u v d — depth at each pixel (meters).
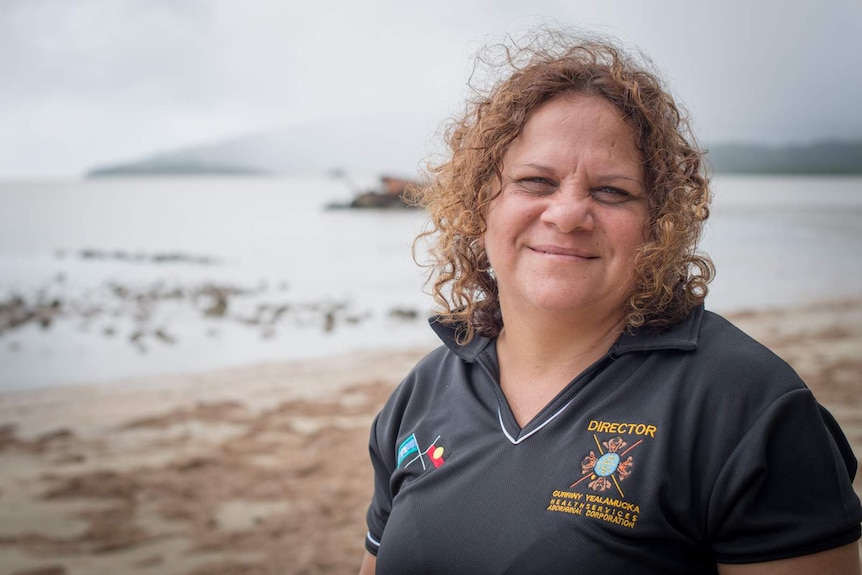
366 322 13.06
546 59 1.79
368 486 5.94
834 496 1.44
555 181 1.67
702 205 1.74
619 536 1.48
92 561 4.76
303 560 4.69
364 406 8.17
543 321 1.72
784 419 1.45
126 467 6.53
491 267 1.97
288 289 16.98
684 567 1.51
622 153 1.65
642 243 1.66
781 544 1.43
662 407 1.53
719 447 1.48
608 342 1.71
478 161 1.77
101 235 30.41
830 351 9.27
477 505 1.59
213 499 5.77
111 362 10.65
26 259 23.33
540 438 1.61
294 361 10.43
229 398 8.67
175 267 21.33
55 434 7.52
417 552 1.62
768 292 14.19
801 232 24.19
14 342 11.90
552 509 1.52
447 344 1.90
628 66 1.74
